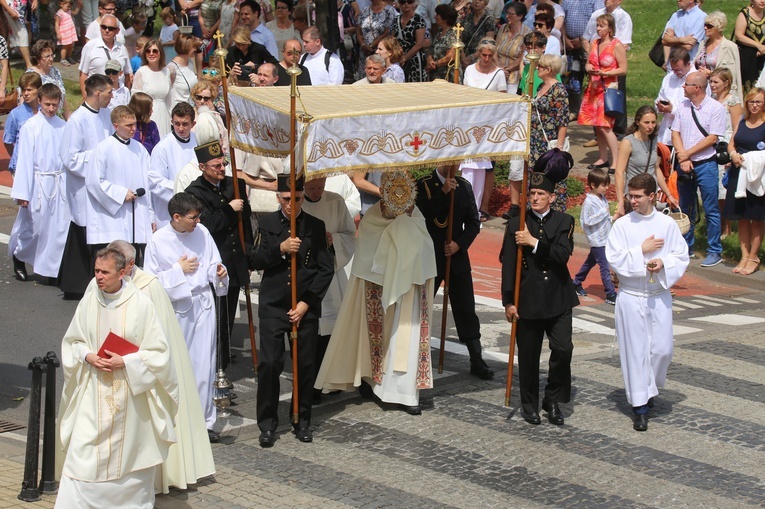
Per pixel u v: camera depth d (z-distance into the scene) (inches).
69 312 925.2
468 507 567.2
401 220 700.7
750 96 1070.4
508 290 683.4
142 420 535.8
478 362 788.0
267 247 655.8
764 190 1067.3
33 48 1184.8
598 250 995.3
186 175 781.9
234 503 568.4
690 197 1120.8
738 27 1374.3
